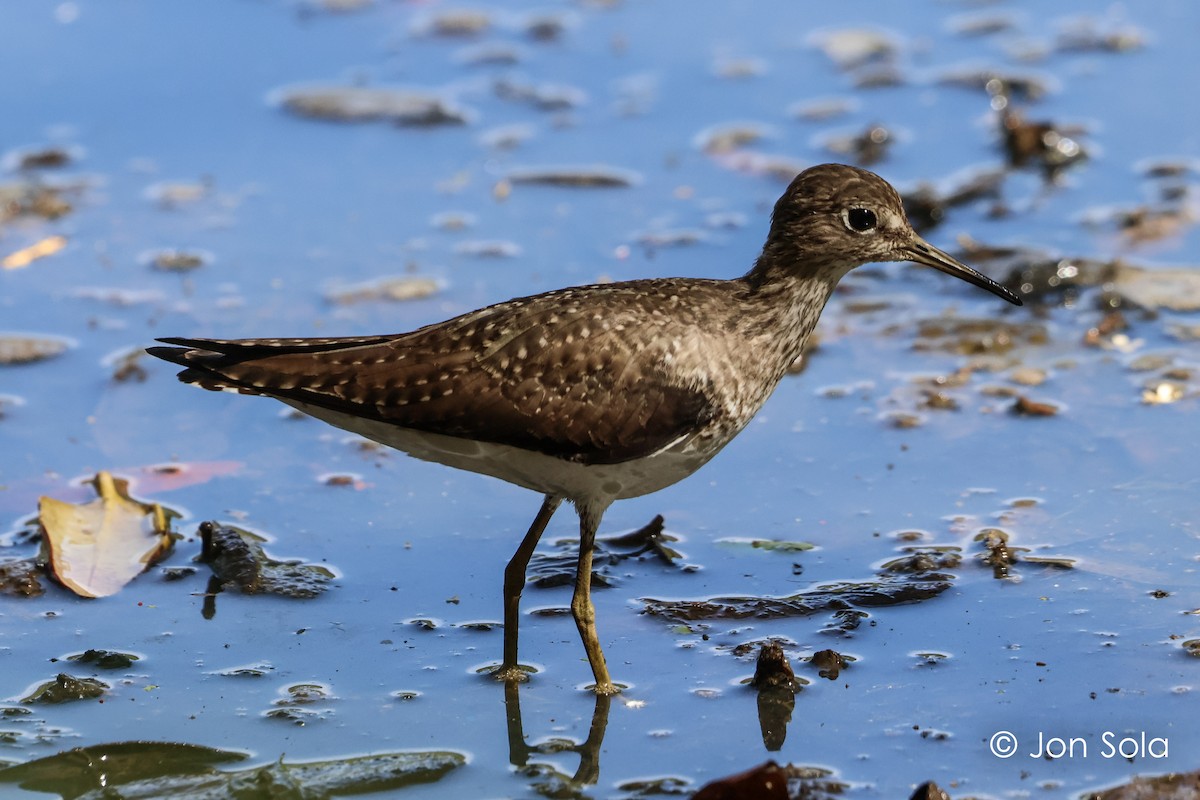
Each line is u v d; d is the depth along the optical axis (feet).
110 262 52.65
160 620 37.47
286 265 52.47
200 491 42.42
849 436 44.29
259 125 60.90
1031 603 37.01
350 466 43.88
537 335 34.68
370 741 33.22
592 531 35.91
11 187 56.34
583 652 36.47
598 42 67.05
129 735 33.30
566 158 58.85
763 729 33.19
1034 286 50.72
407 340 35.29
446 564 39.81
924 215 54.60
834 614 37.09
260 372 34.78
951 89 62.75
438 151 59.47
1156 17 67.46
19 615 37.55
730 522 41.01
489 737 33.35
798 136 59.72
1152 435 43.21
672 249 52.95
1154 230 53.16
